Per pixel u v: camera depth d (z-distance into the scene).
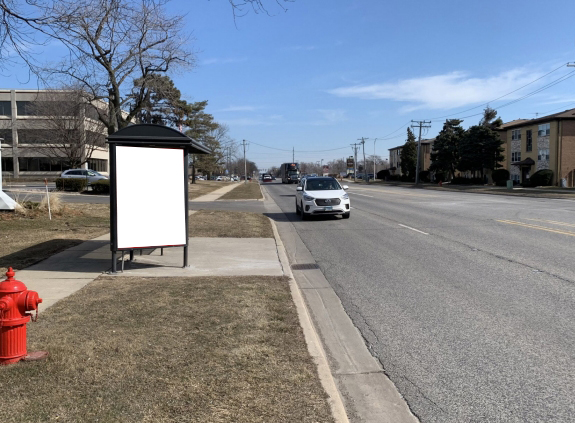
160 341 4.68
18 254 9.48
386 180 92.06
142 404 3.40
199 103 58.56
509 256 9.75
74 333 4.87
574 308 6.21
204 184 56.69
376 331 5.52
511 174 59.69
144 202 8.10
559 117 50.22
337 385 4.15
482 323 5.69
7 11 9.03
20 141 54.25
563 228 13.84
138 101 27.86
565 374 4.27
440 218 17.20
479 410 3.66
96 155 59.41
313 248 11.52
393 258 9.91
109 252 10.04
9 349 4.04
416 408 3.71
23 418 3.16
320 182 19.17
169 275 7.97
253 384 3.79
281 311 5.85
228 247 11.05
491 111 74.75
